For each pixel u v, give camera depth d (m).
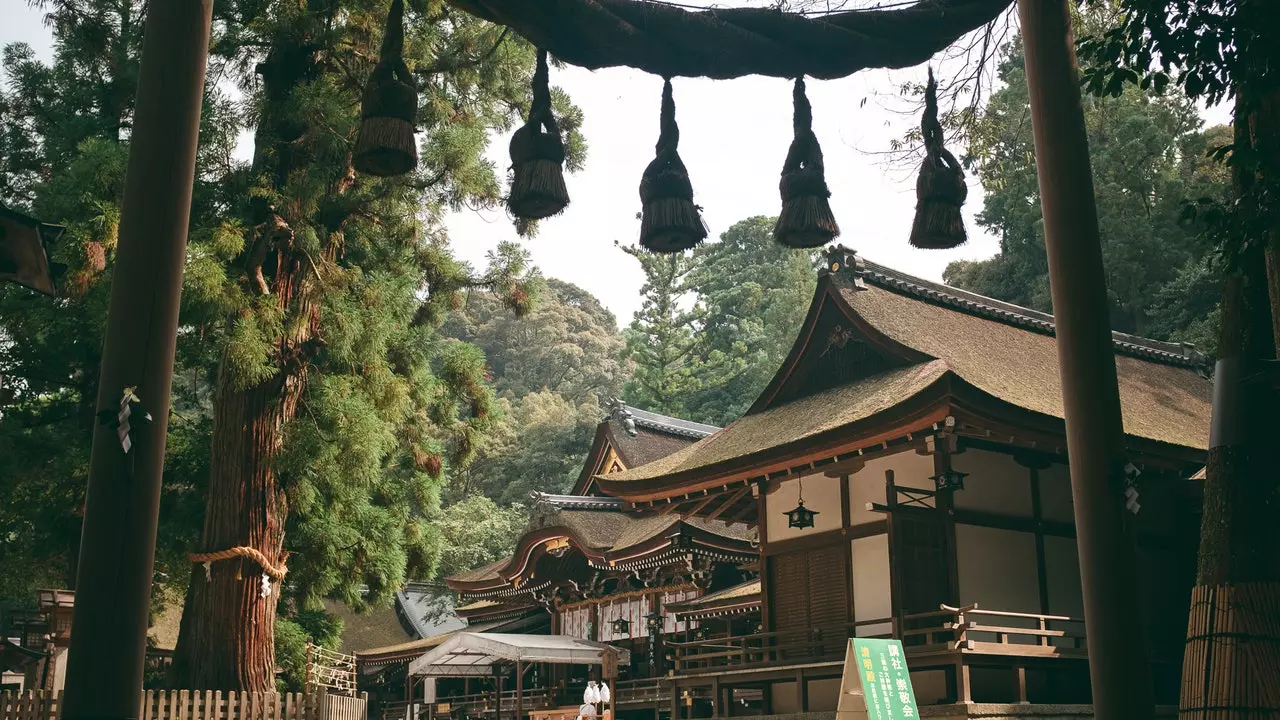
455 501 53.66
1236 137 6.07
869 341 17.72
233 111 15.55
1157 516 17.62
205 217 15.98
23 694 11.42
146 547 3.45
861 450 15.67
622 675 28.42
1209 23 6.15
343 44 15.45
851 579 16.17
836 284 18.33
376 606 18.30
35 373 19.05
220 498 14.03
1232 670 5.29
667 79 4.13
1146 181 38.16
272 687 13.96
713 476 17.52
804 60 4.14
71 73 19.56
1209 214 6.13
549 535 29.30
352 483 14.84
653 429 33.72
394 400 15.30
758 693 23.38
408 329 18.17
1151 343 22.77
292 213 14.29
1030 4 4.50
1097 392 4.16
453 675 30.73
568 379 78.19
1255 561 5.49
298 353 14.78
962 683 13.48
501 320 85.75
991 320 20.41
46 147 18.97
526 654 26.88
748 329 56.19
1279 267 5.83
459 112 16.67
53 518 18.39
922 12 4.23
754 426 18.59
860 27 4.18
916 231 4.61
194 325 14.70
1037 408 15.26
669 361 51.88
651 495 18.55
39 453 18.61
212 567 13.78
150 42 3.74
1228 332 6.09
